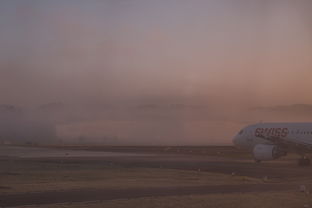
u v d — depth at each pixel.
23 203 24.33
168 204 24.73
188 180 41.75
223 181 41.91
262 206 25.53
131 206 23.83
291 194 30.64
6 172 47.62
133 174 47.47
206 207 24.42
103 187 32.28
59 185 33.28
